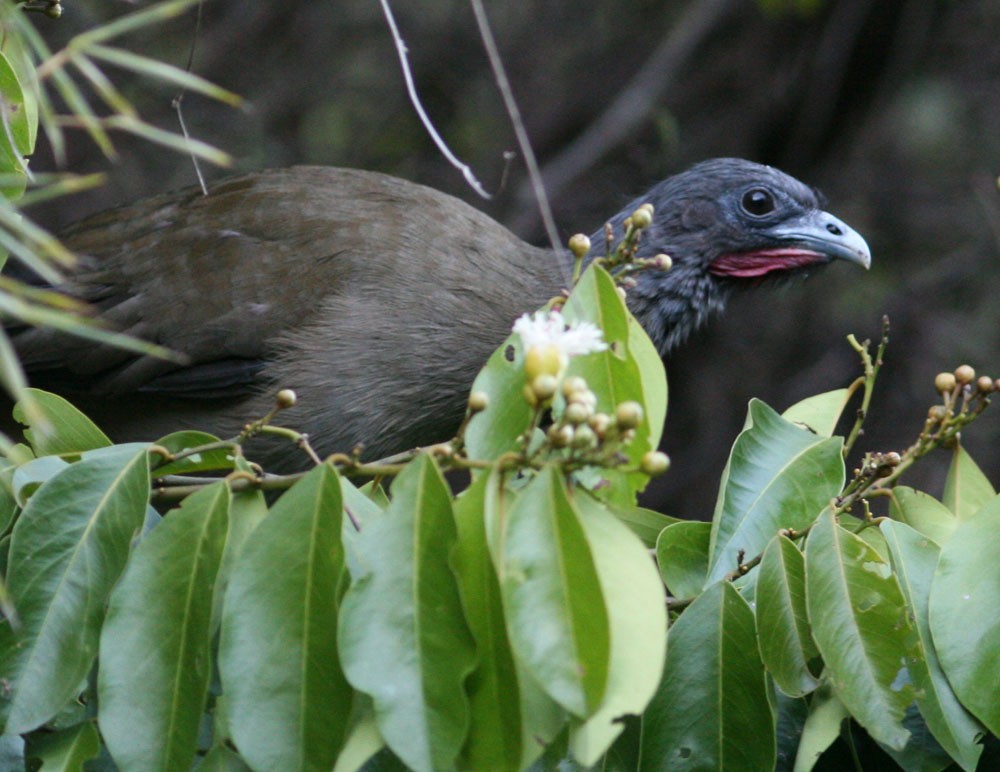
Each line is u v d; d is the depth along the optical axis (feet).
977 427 58.49
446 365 32.60
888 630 17.76
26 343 32.14
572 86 63.57
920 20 59.16
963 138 61.77
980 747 18.06
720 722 18.10
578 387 15.42
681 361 62.64
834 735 18.39
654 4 64.75
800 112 61.05
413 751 14.87
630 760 18.63
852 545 18.15
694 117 62.39
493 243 34.04
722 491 19.62
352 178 34.76
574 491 15.42
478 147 62.49
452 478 43.24
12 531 18.57
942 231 61.62
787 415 21.88
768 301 62.34
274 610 16.06
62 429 20.45
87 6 53.88
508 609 14.35
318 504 16.21
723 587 18.42
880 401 60.08
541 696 15.33
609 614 14.39
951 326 60.13
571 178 58.44
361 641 15.19
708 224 36.17
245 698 15.88
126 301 32.50
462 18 63.82
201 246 32.89
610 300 16.88
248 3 60.80
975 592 18.37
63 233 34.63
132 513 17.97
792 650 18.29
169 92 57.62
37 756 17.93
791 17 60.64
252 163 58.18
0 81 19.27
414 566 15.37
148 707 16.71
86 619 17.58
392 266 32.63
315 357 32.09
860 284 61.36
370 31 62.59
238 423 32.53
